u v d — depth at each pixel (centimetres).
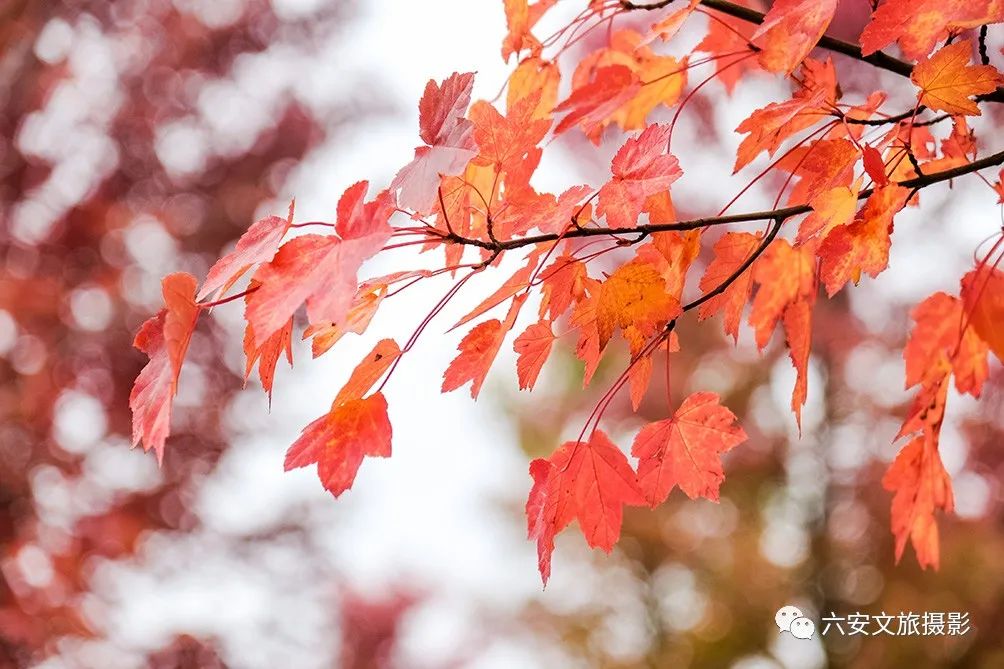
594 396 988
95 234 582
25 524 554
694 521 953
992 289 178
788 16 141
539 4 173
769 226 165
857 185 149
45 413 555
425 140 135
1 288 543
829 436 784
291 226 125
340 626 791
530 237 138
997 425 685
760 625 858
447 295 139
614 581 1058
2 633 527
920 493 188
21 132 577
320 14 679
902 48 140
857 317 726
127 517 580
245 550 645
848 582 797
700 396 165
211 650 590
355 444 143
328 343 142
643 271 148
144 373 130
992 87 140
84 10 593
